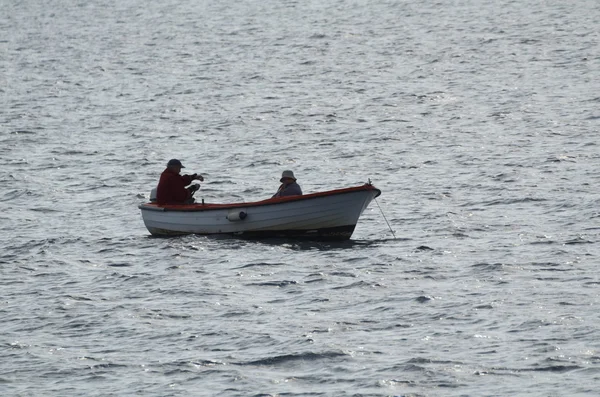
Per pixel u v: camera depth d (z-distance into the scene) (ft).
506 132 410.93
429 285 197.57
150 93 574.56
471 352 157.17
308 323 175.22
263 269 215.31
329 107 501.97
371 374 149.69
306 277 207.10
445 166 345.10
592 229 244.42
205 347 164.55
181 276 212.02
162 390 147.02
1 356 162.81
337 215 240.32
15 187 328.29
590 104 472.44
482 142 391.04
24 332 175.83
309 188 325.21
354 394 142.51
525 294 188.14
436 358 154.92
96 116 494.59
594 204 272.51
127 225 272.51
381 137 412.77
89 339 171.01
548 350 155.94
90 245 247.09
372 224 263.29
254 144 407.23
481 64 642.22
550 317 172.35
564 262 212.43
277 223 243.19
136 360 159.53
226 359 158.40
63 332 175.32
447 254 224.33
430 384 145.07
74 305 192.34
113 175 348.38
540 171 326.44
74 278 214.69
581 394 138.82
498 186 305.12
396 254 225.76
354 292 194.59
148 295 198.29
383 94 540.52
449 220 262.67
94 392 147.02
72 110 515.09
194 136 431.84
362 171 345.31
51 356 162.40
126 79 639.76
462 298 187.11
